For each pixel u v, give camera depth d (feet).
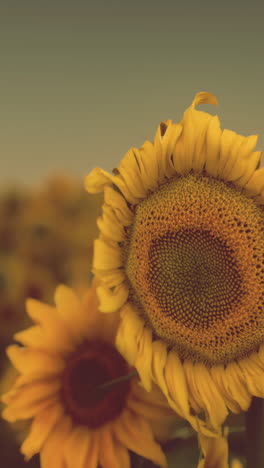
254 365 2.46
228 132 2.38
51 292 4.07
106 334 2.67
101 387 2.50
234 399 2.44
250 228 2.41
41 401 2.64
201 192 2.43
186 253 2.44
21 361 2.64
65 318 2.67
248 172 2.39
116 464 2.53
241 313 2.43
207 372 2.48
